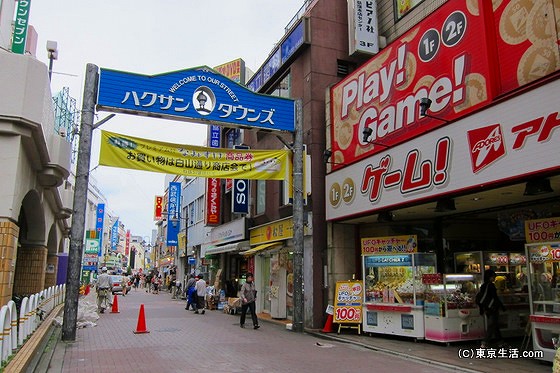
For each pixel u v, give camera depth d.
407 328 11.73
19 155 9.66
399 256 12.20
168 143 13.25
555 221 8.81
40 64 9.99
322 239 14.81
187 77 13.49
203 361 9.16
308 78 15.88
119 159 12.45
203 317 18.61
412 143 10.70
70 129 18.83
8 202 9.38
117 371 8.15
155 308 22.86
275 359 9.52
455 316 11.11
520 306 12.05
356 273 14.46
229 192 25.22
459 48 9.56
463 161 9.12
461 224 14.15
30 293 15.66
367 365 8.99
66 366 8.55
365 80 12.93
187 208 39.12
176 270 42.69
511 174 8.03
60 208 18.88
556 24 7.56
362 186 12.59
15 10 14.43
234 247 21.92
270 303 18.97
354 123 13.32
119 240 112.44
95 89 12.37
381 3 16.12
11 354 7.43
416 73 10.86
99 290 20.05
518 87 8.17
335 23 16.45
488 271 10.75
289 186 14.98
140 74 12.91
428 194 10.02
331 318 13.41
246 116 14.17
